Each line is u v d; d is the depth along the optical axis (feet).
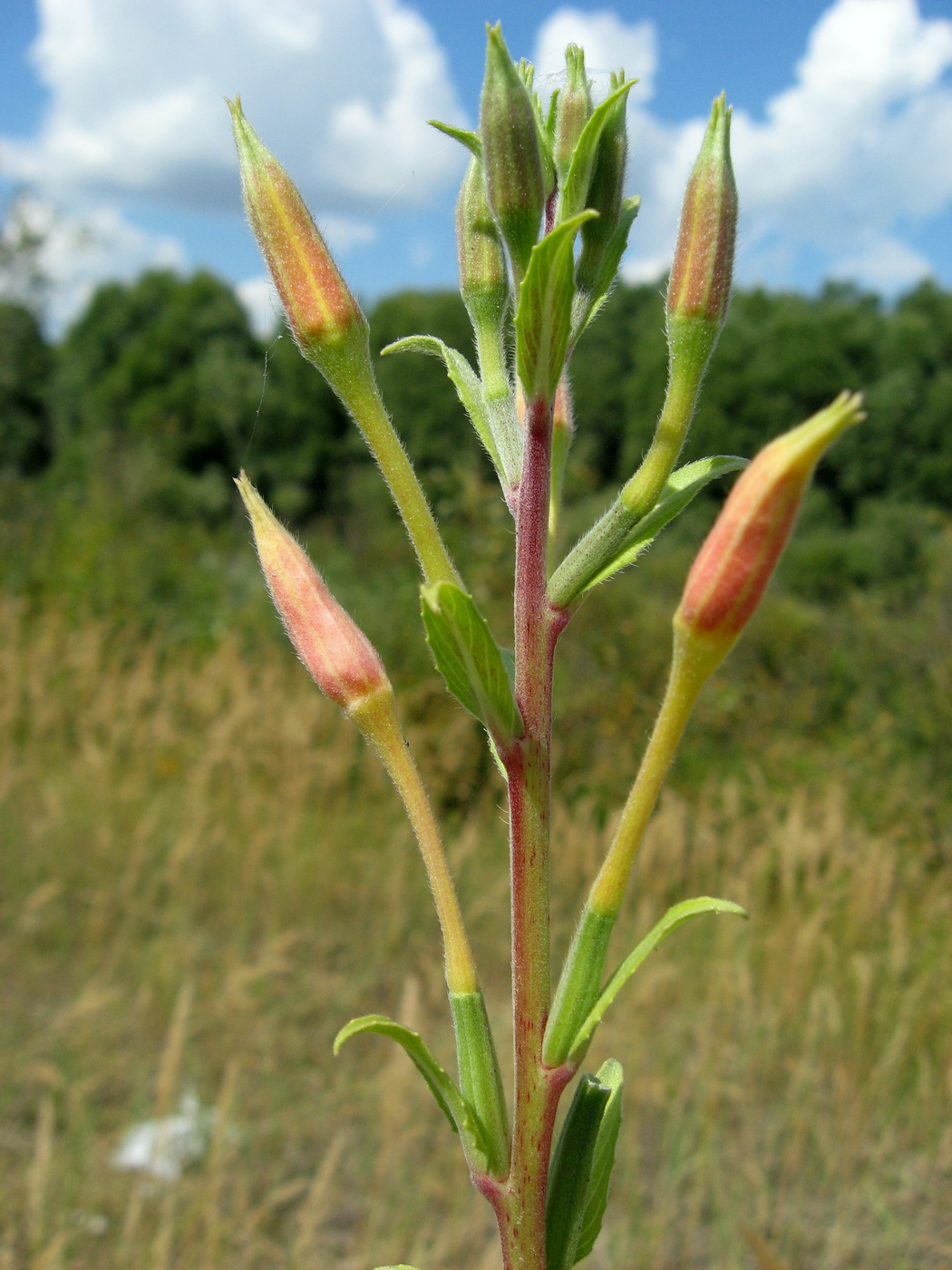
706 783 24.63
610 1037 16.14
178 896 18.81
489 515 30.48
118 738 23.90
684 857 21.52
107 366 114.11
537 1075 3.26
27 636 28.71
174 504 56.95
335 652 3.51
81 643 27.35
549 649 3.39
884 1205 14.25
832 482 83.25
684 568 40.98
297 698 25.13
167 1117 12.92
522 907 3.32
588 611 30.07
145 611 32.65
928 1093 15.56
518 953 3.32
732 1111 16.53
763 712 29.09
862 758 25.77
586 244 3.79
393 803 24.48
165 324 109.29
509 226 3.44
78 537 36.04
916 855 22.11
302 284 3.42
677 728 3.17
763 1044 16.71
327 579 34.63
